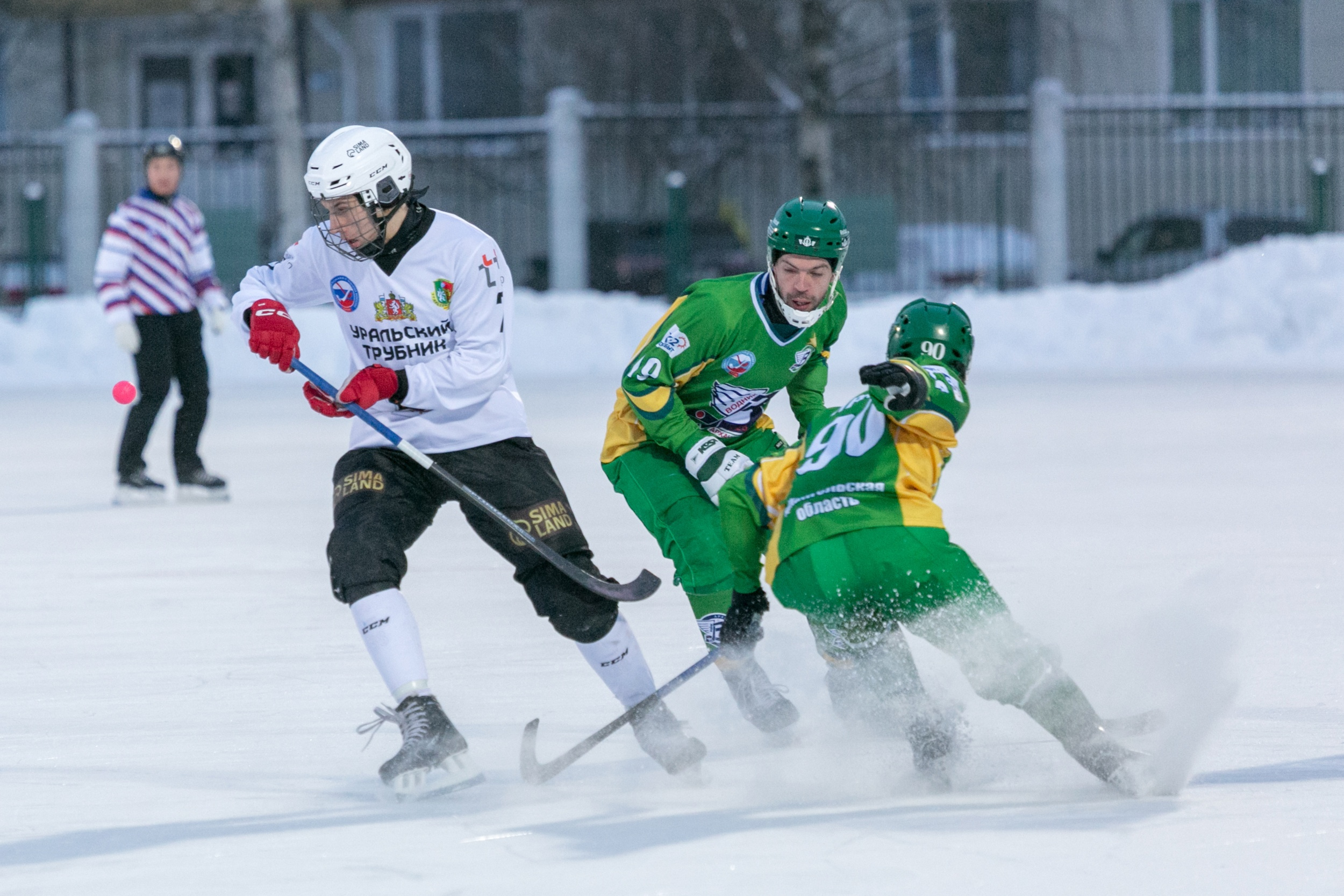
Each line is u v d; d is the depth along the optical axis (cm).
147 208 3644
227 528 3244
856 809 1373
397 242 1582
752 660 1666
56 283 9756
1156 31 11750
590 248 9688
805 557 1449
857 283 9312
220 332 3688
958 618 1409
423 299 1591
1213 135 10000
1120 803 1362
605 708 1795
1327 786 1400
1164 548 2733
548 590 1575
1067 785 1436
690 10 11344
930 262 9488
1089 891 1120
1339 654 1917
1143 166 11256
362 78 12231
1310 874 1152
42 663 2034
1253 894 1111
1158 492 3484
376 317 1608
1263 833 1255
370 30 12169
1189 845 1225
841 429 1470
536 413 5581
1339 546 2730
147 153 3656
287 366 1614
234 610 2378
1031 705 1405
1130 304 8206
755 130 10956
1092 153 10994
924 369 1460
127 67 12381
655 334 1744
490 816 1377
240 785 1496
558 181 9088
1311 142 11431
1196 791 1393
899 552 1418
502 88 12131
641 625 2195
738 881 1156
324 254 1622
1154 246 9619
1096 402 5847
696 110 10031
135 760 1588
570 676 1942
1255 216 9588
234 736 1683
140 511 3538
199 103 12325
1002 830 1279
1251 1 11775
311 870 1214
